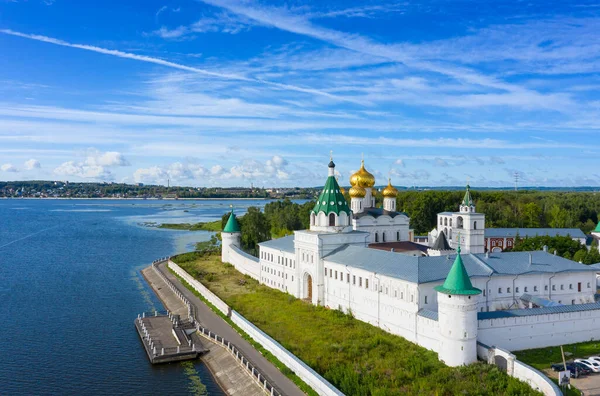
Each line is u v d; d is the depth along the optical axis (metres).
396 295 78.00
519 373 59.09
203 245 197.50
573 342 73.00
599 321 74.81
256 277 128.12
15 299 111.12
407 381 59.97
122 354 77.50
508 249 148.62
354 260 90.44
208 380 68.38
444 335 65.31
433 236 152.00
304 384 60.47
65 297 113.62
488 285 81.25
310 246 100.19
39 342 82.69
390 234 128.25
